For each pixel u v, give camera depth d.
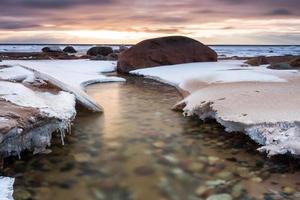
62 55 36.00
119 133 7.43
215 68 18.59
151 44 23.08
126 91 13.41
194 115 8.71
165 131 7.57
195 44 24.16
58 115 6.61
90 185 4.98
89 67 23.06
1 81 8.91
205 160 5.89
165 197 4.66
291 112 7.09
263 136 6.27
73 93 9.52
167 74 17.92
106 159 5.94
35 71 10.96
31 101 7.21
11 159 5.80
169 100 11.40
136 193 4.77
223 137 7.08
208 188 4.91
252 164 5.70
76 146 6.57
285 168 5.53
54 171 5.43
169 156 6.07
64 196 4.66
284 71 16.38
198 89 11.55
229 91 9.94
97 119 8.66
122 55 22.52
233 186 4.95
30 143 6.06
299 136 5.97
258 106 7.79
